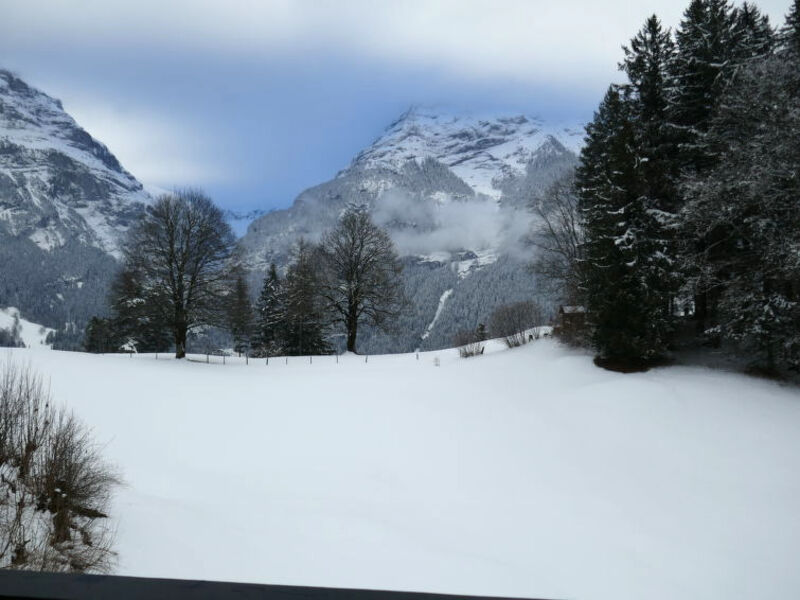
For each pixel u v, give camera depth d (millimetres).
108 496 8719
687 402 19328
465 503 13625
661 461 16078
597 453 16938
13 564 5656
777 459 15297
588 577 10148
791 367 21438
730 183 21219
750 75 21594
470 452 17141
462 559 9766
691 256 23594
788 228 20516
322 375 29734
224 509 10398
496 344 38719
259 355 55000
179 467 13781
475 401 22094
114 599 1185
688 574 10562
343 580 7996
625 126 25938
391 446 17516
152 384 24203
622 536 12086
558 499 14008
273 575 7480
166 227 36375
